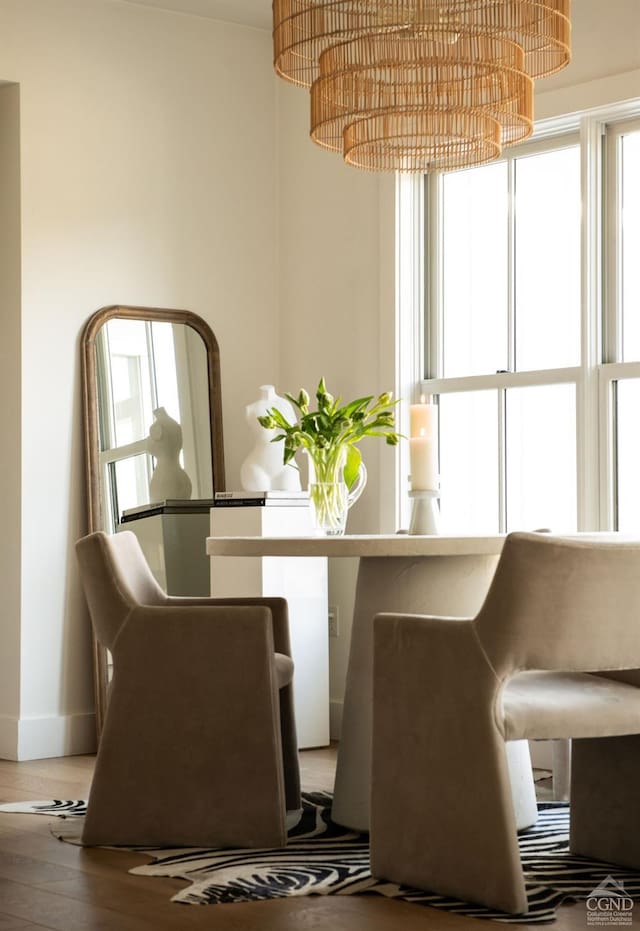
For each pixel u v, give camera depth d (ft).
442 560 11.38
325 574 17.12
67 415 16.89
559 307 15.76
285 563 16.61
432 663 9.25
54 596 16.70
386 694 9.63
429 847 9.27
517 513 16.19
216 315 18.52
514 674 8.89
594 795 10.35
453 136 11.35
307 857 10.45
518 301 16.24
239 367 18.74
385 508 17.30
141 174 17.76
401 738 9.51
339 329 18.13
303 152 18.83
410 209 17.35
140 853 10.69
